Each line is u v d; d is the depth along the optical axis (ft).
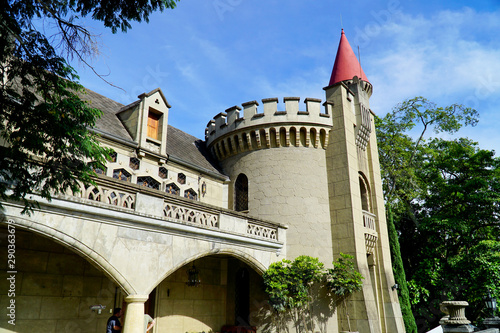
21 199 24.44
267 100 58.95
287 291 44.88
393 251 71.00
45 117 22.09
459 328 31.45
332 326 49.37
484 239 78.84
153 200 32.94
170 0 24.35
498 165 81.15
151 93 50.93
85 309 38.22
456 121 96.99
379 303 59.16
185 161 53.88
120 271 29.48
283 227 51.93
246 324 54.08
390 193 90.43
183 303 49.73
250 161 58.80
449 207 84.28
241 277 57.36
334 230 54.19
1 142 29.19
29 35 22.67
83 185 28.68
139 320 29.71
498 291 70.08
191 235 36.32
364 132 62.28
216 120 64.75
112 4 24.25
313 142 57.88
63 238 26.68
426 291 76.13
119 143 46.09
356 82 64.08
